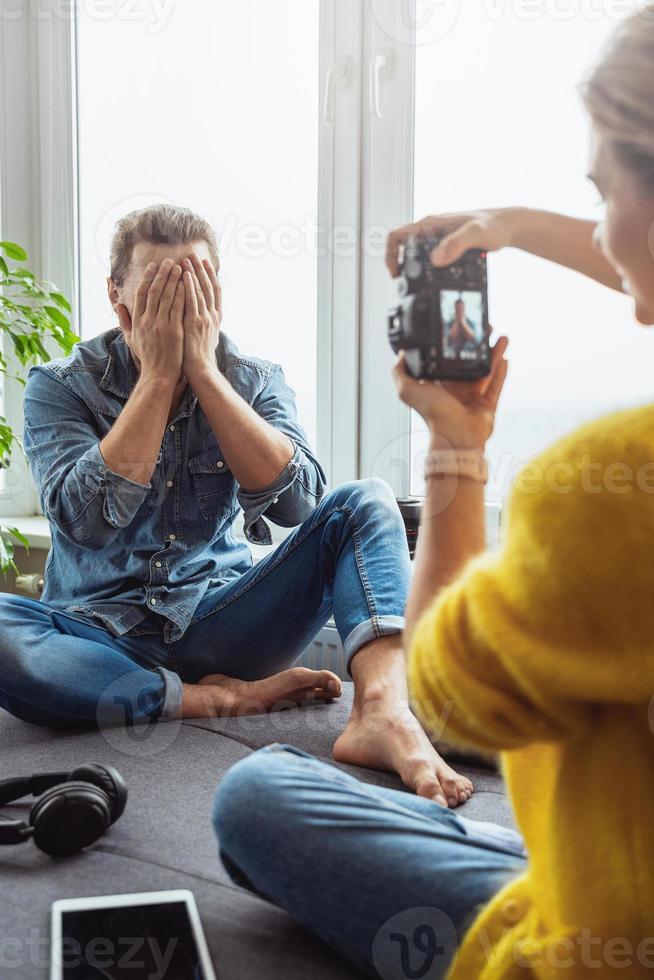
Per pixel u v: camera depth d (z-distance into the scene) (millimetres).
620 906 510
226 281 1854
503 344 626
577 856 524
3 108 2260
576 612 459
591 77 494
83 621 1449
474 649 507
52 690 1317
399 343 618
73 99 2236
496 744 529
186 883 914
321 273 1893
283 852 733
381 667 1231
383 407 1820
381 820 729
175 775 1183
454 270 614
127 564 1485
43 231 2305
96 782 1003
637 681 458
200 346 1385
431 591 588
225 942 813
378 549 1329
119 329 1558
